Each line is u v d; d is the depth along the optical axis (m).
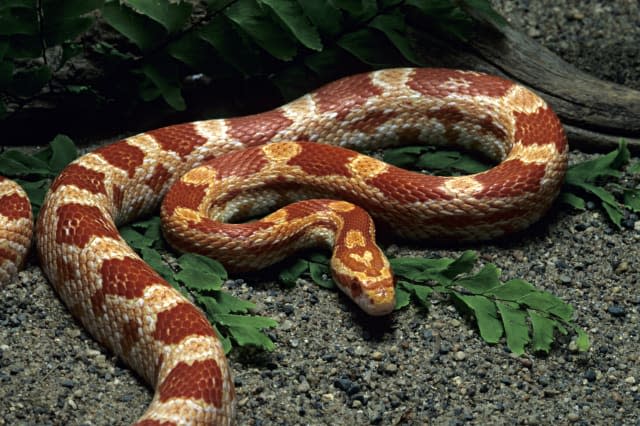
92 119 0.86
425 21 0.86
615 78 0.89
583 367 0.73
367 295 0.74
